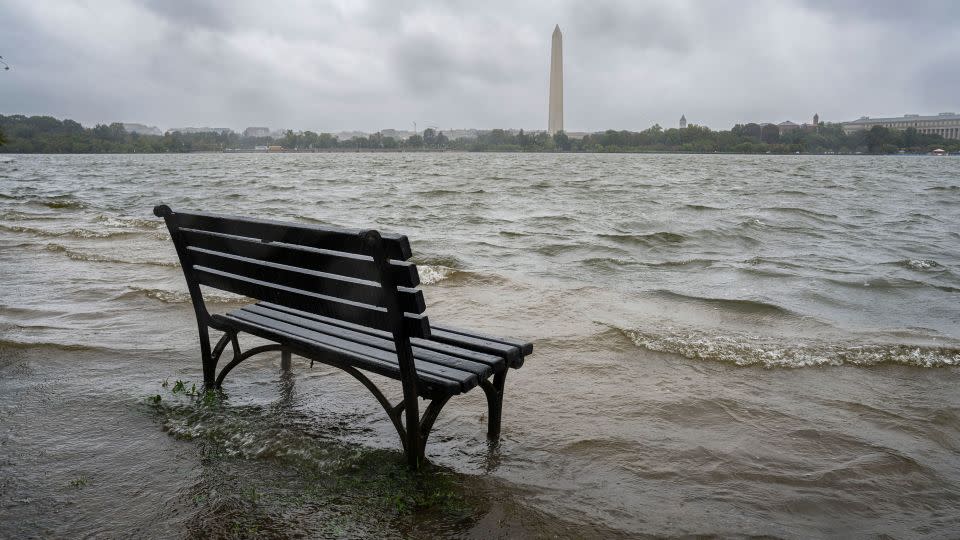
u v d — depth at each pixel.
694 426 4.33
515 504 3.27
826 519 3.22
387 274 3.12
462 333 4.07
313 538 2.95
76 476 3.51
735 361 5.64
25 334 6.20
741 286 9.11
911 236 15.34
